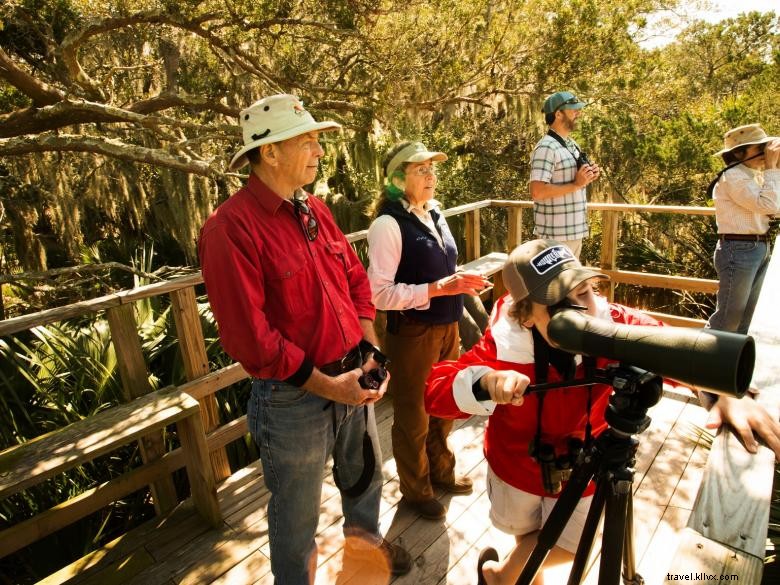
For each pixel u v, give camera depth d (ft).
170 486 8.13
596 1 24.49
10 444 8.96
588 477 3.59
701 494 3.67
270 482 5.63
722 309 11.80
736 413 4.36
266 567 7.08
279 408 5.36
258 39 19.57
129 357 7.69
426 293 6.73
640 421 3.33
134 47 24.11
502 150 35.70
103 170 25.67
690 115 35.86
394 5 18.74
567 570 6.56
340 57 21.27
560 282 4.08
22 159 22.77
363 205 26.04
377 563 6.79
